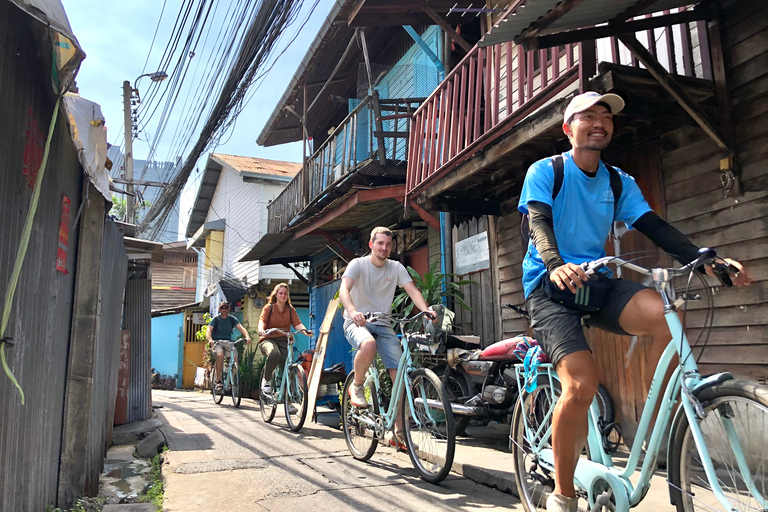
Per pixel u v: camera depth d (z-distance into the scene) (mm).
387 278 4578
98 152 3697
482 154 5426
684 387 1992
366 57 8688
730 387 1830
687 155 4477
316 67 11219
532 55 4996
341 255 11703
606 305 2373
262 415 7508
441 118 6617
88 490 3760
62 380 3490
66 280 3521
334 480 4059
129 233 6738
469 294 7516
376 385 4625
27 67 2576
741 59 4078
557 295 2381
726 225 4145
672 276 2094
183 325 19594
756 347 3869
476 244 7383
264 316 7684
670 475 2076
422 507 3385
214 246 22297
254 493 3682
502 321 6805
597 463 2395
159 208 11297
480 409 4891
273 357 7410
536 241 2307
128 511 3373
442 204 6641
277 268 17625
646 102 4031
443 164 6195
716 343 4141
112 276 4945
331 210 9672
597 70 4086
